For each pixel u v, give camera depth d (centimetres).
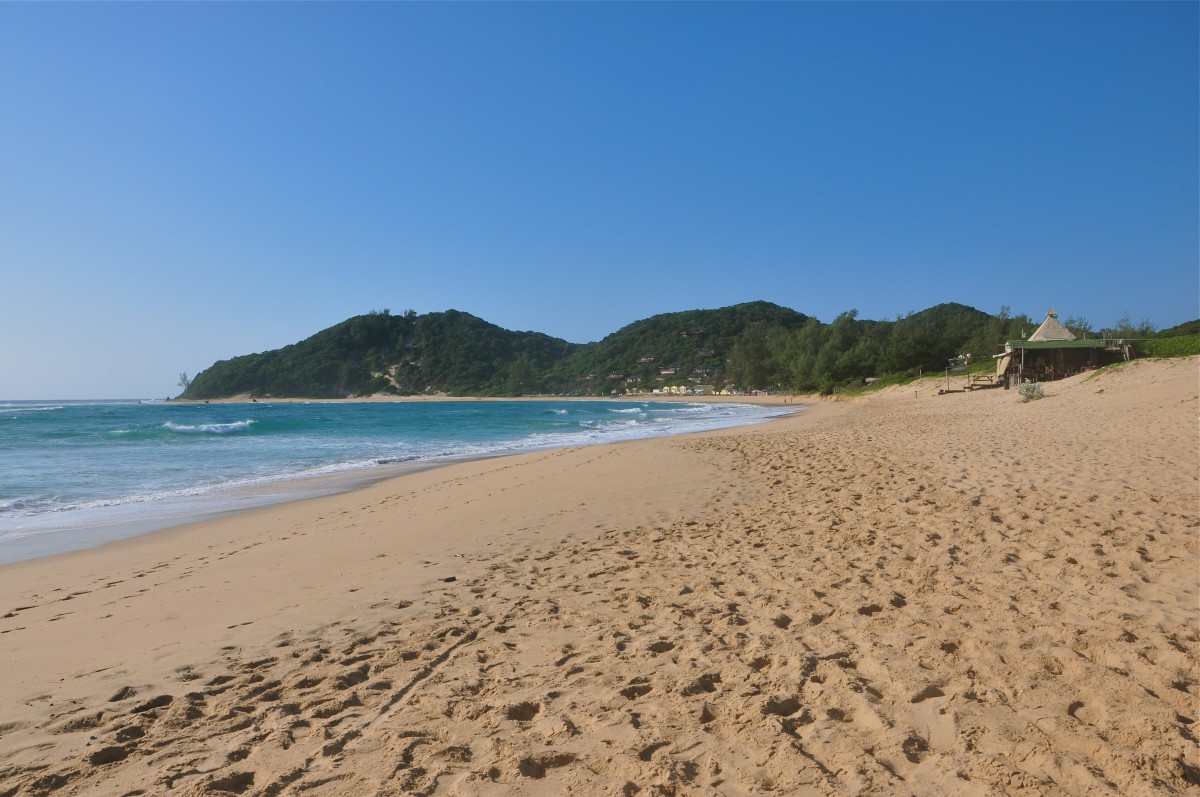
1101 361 4088
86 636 490
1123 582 484
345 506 1139
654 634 438
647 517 866
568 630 459
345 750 304
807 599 493
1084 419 1772
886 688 337
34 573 738
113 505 1215
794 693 337
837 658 379
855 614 453
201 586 632
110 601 595
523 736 308
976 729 287
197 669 414
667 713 322
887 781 253
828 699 329
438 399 18288
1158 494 768
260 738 319
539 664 400
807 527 745
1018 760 262
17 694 384
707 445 1775
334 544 809
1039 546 591
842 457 1346
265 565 714
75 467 1822
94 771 293
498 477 1376
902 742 279
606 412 6384
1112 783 243
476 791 264
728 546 686
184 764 296
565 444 2544
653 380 17138
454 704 347
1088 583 484
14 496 1320
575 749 293
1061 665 350
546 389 18225
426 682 381
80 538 941
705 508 904
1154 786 237
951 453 1280
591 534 786
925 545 625
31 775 291
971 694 321
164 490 1395
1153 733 273
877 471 1116
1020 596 466
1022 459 1116
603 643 428
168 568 732
